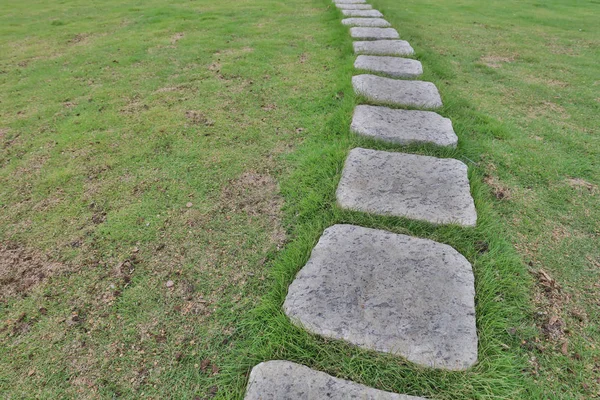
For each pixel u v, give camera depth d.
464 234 1.64
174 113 2.75
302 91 3.04
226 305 1.45
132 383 1.22
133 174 2.15
